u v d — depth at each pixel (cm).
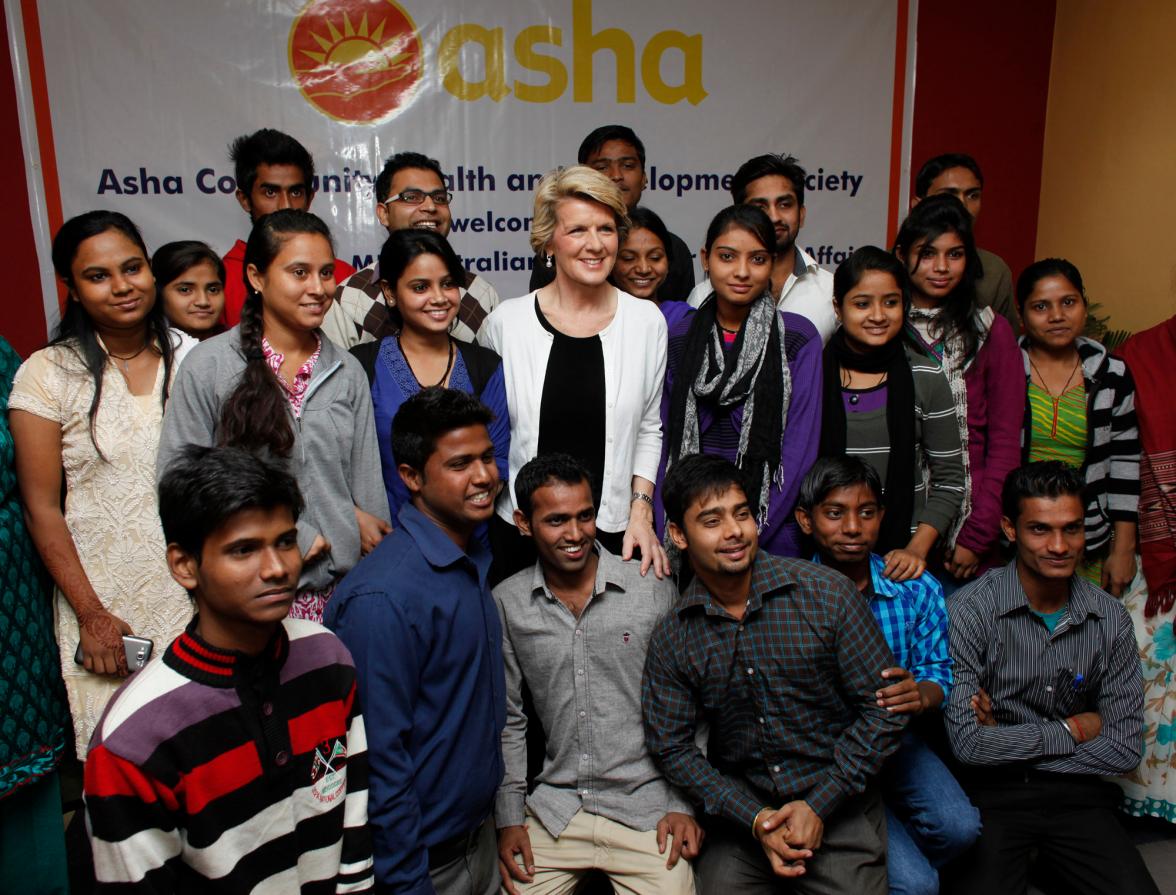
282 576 112
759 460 204
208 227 314
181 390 164
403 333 195
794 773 175
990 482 217
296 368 171
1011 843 191
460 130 331
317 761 125
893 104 374
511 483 205
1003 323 223
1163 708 220
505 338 205
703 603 171
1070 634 194
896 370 208
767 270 204
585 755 180
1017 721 199
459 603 150
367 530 177
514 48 330
